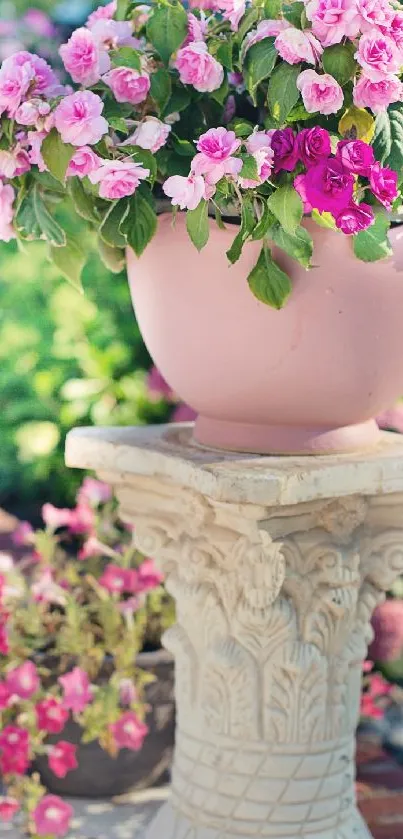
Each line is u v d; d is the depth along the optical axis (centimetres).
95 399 307
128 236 189
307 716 207
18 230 200
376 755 262
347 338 192
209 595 208
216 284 192
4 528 352
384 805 244
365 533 206
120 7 200
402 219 190
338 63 181
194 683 212
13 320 321
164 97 189
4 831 241
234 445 202
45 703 236
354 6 178
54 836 233
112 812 245
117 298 315
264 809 207
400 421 270
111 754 241
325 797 209
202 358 197
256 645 205
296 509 196
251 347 193
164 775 256
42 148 186
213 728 210
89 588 263
